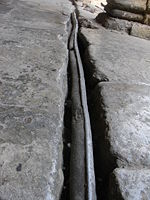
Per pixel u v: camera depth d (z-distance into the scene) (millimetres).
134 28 3588
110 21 3654
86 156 1193
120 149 1188
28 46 2068
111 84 1828
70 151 1310
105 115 1448
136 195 942
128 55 2598
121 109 1527
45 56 1926
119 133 1304
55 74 1668
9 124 1108
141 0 3566
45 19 3168
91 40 2900
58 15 3594
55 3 4723
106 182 1151
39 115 1207
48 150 1016
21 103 1277
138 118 1465
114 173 1038
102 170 1203
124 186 974
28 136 1062
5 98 1292
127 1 3590
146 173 1055
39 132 1100
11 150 974
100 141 1334
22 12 3309
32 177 883
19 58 1797
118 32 3584
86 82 2158
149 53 2816
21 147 999
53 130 1136
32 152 986
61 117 1284
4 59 1729
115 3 3623
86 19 3855
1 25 2514
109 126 1349
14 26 2566
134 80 1987
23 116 1179
